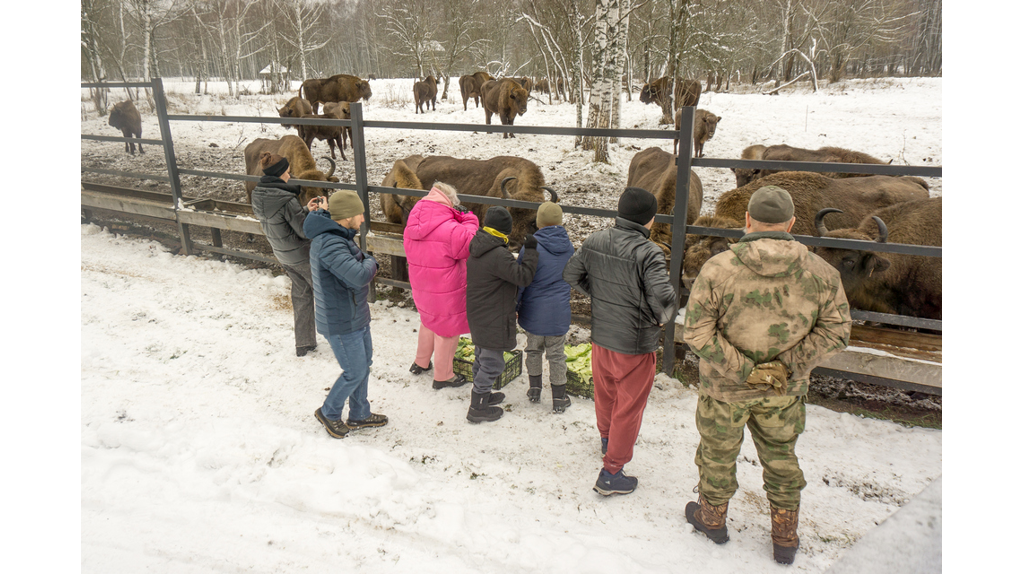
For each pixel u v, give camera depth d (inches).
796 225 194.9
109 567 93.4
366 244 214.2
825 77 1069.8
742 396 88.3
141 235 307.6
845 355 140.7
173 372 164.6
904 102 685.3
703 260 164.9
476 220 148.8
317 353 179.2
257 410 145.6
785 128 547.8
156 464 120.1
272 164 159.5
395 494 111.2
